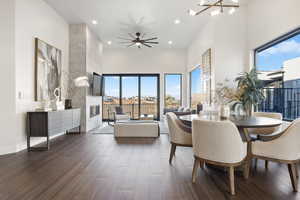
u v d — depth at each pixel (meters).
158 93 9.39
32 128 4.05
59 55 5.47
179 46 8.95
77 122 5.70
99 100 7.72
